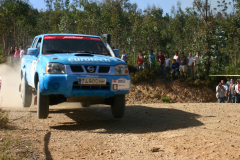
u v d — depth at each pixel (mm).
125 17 29297
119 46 27594
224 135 4461
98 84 4828
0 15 33094
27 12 34219
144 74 17719
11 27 36188
